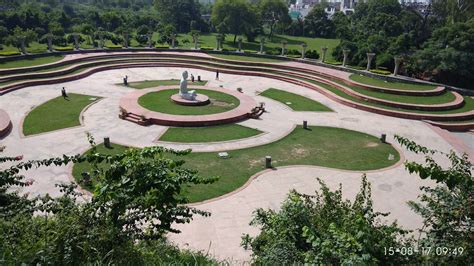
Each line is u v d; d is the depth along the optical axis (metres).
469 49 44.25
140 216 8.00
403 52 51.03
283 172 21.62
